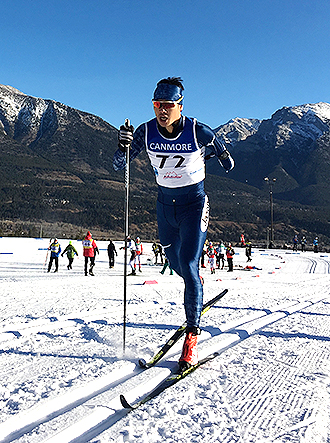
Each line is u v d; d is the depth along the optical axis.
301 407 2.35
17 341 3.86
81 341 3.91
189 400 2.43
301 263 26.80
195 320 3.09
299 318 5.37
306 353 3.54
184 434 2.01
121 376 2.91
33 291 8.52
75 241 38.59
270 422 2.15
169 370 2.97
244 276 15.85
